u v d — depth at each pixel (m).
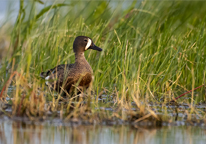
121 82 10.95
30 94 8.95
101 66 13.26
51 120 8.22
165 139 7.05
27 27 13.01
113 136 7.17
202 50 13.41
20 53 12.59
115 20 17.97
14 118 8.35
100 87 11.82
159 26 14.57
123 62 11.80
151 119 8.42
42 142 6.74
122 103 9.66
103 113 8.97
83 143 6.73
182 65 13.22
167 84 11.97
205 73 12.68
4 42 19.30
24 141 6.77
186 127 7.95
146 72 12.37
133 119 8.43
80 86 11.70
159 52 13.06
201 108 10.02
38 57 13.70
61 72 11.68
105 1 18.75
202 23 14.18
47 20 13.89
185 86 13.26
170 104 10.50
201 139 7.07
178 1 17.31
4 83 11.42
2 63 13.75
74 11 18.73
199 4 19.05
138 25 14.52
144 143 6.79
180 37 14.45
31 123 7.98
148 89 10.84
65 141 6.82
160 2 15.98
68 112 9.01
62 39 13.83
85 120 8.27
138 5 17.00
